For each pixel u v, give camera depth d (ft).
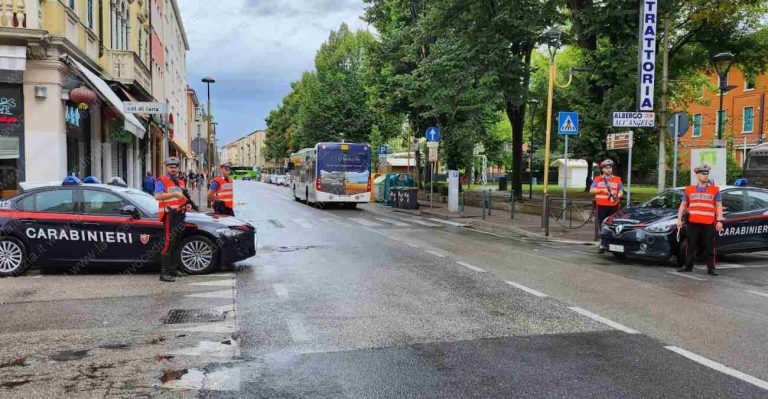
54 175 47.57
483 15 72.79
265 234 49.90
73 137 54.49
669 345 18.38
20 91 46.83
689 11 66.85
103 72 66.08
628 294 26.20
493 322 21.02
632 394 14.29
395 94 101.30
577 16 64.90
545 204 52.39
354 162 88.74
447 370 15.93
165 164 29.17
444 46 80.23
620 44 64.18
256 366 16.16
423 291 26.35
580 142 72.13
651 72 55.52
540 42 71.51
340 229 54.85
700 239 32.99
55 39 46.73
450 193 76.18
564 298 25.13
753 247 37.22
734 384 15.02
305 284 27.91
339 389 14.49
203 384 14.79
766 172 85.87
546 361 16.74
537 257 37.73
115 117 63.21
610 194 44.57
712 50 77.05
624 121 47.80
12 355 16.98
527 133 152.35
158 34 126.93
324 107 165.27
